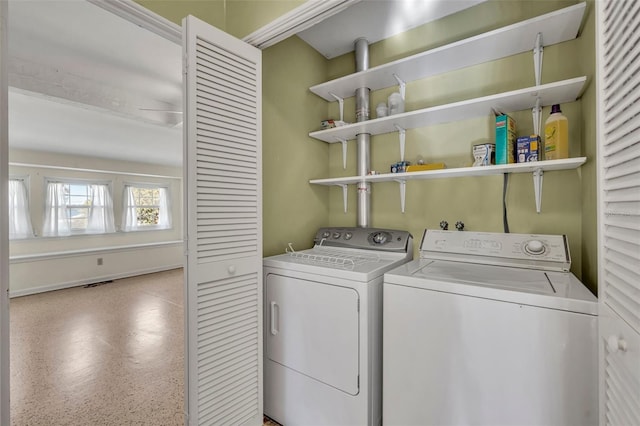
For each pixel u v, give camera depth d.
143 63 2.22
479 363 1.07
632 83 0.60
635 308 0.60
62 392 1.97
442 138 1.81
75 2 1.57
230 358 1.39
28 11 1.63
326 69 2.30
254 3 1.49
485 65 1.68
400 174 1.73
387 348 1.28
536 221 1.55
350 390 1.36
